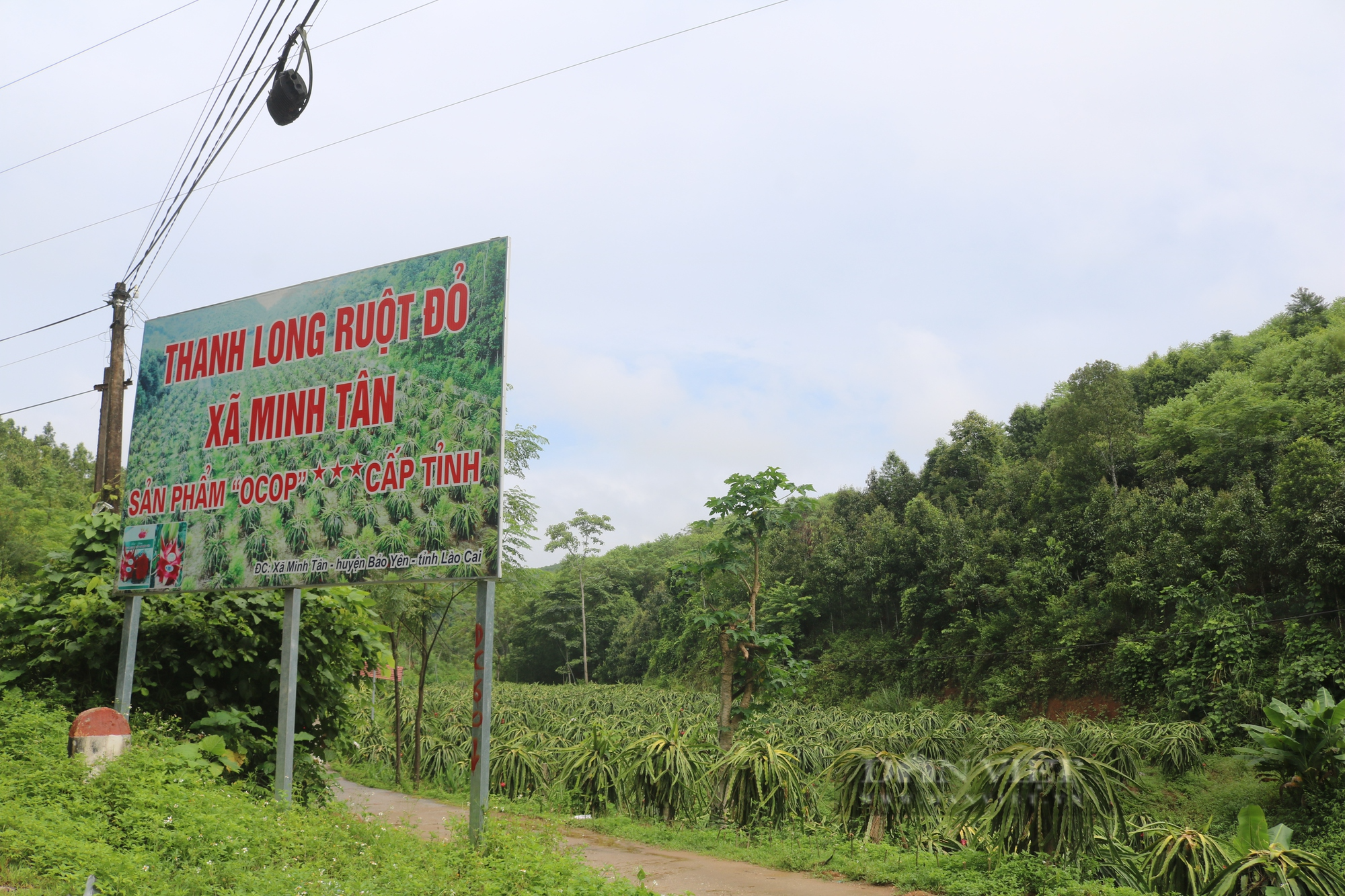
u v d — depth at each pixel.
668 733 12.90
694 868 8.81
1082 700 32.47
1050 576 36.59
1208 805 20.16
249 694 9.37
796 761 11.42
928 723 30.30
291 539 8.66
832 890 7.78
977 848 8.58
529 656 72.69
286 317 9.22
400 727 17.59
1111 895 6.71
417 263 8.72
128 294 15.95
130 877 4.62
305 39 7.02
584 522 71.69
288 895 4.98
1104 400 43.47
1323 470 28.19
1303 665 24.41
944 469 52.72
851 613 47.69
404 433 8.40
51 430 87.88
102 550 9.86
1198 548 31.66
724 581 15.57
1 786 5.94
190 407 9.48
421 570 8.05
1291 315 49.47
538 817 12.23
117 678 8.99
